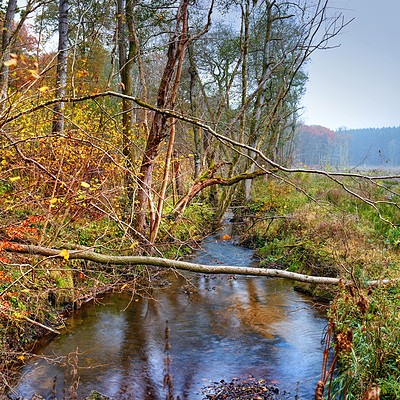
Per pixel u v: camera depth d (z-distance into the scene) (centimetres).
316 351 658
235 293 955
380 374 477
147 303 862
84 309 804
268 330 745
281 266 1130
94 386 539
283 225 1357
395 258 828
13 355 563
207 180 1017
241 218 1673
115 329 728
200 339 704
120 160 747
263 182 2183
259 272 458
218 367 609
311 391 537
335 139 6638
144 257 452
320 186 1605
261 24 1847
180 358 635
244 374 589
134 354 639
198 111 1767
